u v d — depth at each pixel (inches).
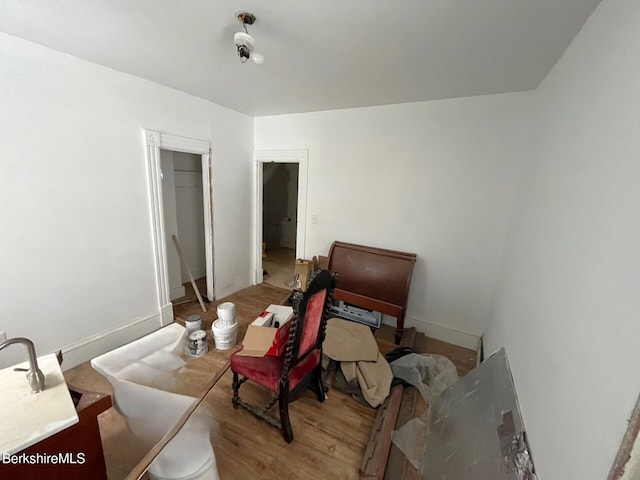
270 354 67.3
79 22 55.5
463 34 55.0
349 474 57.3
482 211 97.0
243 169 137.9
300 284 127.6
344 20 51.7
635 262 23.0
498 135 90.4
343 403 76.4
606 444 23.2
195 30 57.5
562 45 55.6
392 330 115.7
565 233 41.4
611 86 33.3
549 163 57.0
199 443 57.5
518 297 62.6
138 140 91.7
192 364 88.8
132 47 66.7
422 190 105.6
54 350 79.7
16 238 69.6
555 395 35.1
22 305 72.4
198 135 111.1
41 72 68.6
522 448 40.1
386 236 115.9
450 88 85.7
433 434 63.6
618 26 33.4
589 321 29.9
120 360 78.2
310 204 131.5
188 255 154.3
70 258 80.3
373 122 110.2
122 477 54.0
